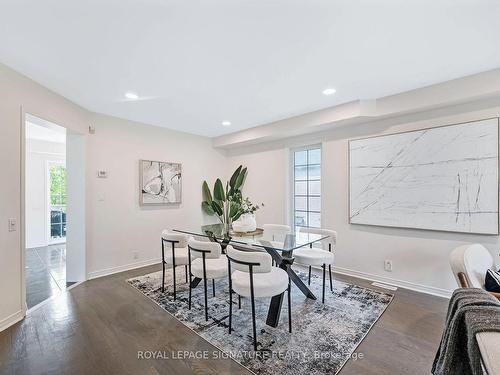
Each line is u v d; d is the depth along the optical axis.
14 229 2.35
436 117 2.88
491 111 2.56
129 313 2.51
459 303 1.14
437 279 2.89
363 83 2.70
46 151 5.94
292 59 2.21
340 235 3.69
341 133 3.68
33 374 1.68
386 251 3.27
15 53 2.08
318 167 4.08
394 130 3.19
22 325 2.28
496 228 2.51
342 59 2.21
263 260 1.95
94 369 1.73
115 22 1.70
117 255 3.83
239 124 4.26
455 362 1.04
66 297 2.89
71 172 3.46
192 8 1.58
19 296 2.39
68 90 2.84
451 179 2.76
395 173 3.15
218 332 2.16
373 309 2.55
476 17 1.68
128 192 3.98
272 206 4.60
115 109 3.49
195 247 2.47
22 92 2.44
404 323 2.28
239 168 5.08
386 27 1.78
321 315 2.43
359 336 2.09
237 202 4.39
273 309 2.28
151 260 4.24
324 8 1.59
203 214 5.06
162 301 2.78
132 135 4.04
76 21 1.69
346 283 3.27
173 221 4.57
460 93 2.56
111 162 3.79
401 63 2.29
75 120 3.24
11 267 2.32
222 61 2.24
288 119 3.90
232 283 2.17
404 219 3.08
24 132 2.46
